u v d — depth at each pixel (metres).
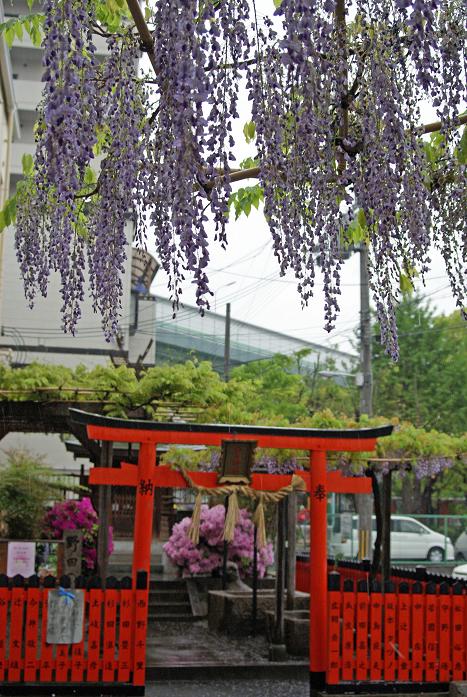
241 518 12.49
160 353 30.09
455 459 11.14
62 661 6.66
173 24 2.72
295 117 3.17
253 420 11.15
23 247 4.52
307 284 3.27
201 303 2.67
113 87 3.66
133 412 10.70
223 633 10.46
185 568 12.54
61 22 2.67
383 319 3.55
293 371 30.55
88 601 6.77
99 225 3.86
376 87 3.30
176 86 2.65
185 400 10.59
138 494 7.75
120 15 4.42
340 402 27.42
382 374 26.94
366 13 3.32
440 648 7.03
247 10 2.91
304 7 2.54
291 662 8.71
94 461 10.59
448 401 26.25
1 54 13.73
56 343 21.23
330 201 3.30
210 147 2.84
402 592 7.05
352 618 6.97
